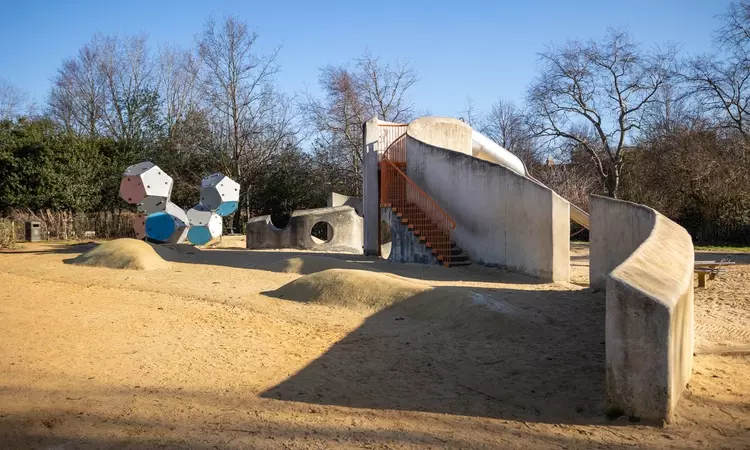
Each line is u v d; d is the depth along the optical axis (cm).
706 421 508
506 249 1535
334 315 993
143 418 534
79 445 472
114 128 4212
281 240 2517
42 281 1437
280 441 482
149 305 1102
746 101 3036
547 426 516
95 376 662
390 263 1766
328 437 492
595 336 833
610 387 519
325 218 2511
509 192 1520
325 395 605
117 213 3400
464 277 1468
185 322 952
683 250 732
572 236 3189
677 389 534
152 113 3891
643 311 502
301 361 731
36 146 3177
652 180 3106
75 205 3209
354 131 3953
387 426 519
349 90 3934
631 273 543
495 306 914
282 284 1362
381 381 652
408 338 837
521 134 4056
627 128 3419
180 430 505
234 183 2498
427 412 556
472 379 655
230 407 566
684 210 2975
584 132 3766
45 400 580
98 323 938
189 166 3797
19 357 735
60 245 2595
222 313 1025
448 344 800
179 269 1664
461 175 1684
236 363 720
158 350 776
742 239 2761
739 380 624
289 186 3803
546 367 688
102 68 4309
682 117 3197
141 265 1653
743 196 2745
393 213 1833
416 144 1853
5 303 1116
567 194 3130
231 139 3809
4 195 3094
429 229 1745
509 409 562
